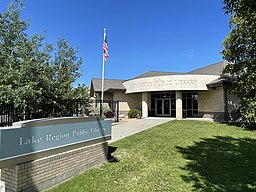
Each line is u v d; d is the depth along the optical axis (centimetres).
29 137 427
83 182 509
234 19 1497
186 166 646
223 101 2147
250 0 458
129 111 2595
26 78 865
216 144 969
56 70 1198
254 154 782
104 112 2152
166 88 2366
